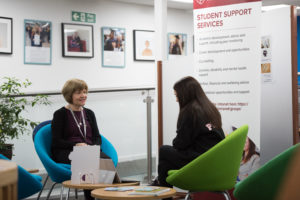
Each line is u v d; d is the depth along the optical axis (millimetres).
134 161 5066
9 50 6582
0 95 4594
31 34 6812
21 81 6715
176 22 8539
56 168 3453
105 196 2449
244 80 3824
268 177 2043
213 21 3996
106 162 2949
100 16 7566
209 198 3943
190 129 3266
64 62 7168
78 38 7289
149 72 8203
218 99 3971
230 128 3895
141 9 8070
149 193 2486
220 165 2906
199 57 4090
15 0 6660
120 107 4988
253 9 3773
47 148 3826
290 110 3875
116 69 7773
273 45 4008
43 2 6934
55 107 4789
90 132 4031
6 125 4445
